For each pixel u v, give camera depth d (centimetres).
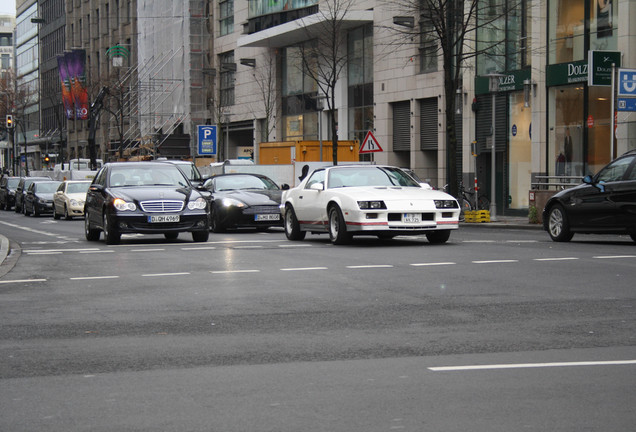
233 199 3075
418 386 764
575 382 771
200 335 1033
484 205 4484
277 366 859
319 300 1291
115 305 1276
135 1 9588
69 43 12388
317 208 2364
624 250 1998
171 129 7769
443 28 3906
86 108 10025
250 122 7119
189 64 7731
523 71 4175
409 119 5122
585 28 3822
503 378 790
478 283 1440
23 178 6125
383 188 2267
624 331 1020
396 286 1423
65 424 659
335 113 5838
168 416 677
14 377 823
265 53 6700
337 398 726
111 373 836
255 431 633
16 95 12638
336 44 5350
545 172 4069
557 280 1460
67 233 3322
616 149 3628
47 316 1184
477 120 4578
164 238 2766
